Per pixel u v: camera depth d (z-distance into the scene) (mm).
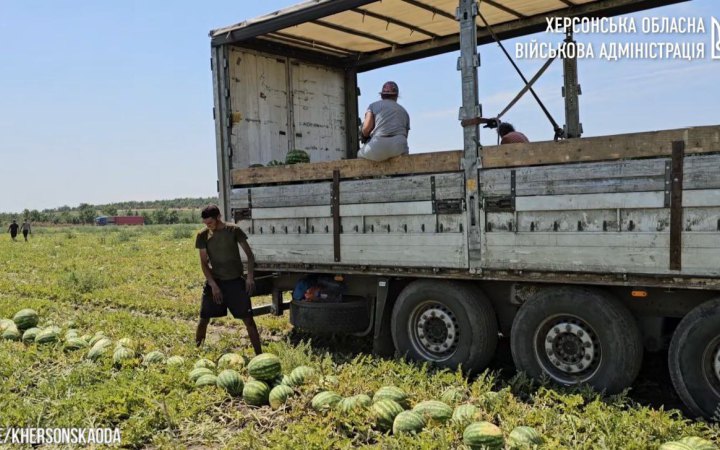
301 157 10273
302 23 9219
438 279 8086
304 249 9305
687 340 6230
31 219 135125
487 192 7371
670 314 6656
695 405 6223
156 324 11734
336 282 9453
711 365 6199
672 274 6148
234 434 6332
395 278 8734
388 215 8305
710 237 5918
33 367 8852
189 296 16281
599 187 6551
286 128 11422
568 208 6766
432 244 7918
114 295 15727
